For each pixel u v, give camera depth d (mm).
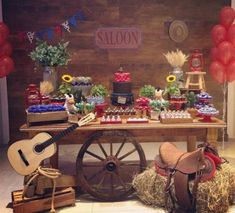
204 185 2906
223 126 3338
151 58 5555
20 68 5395
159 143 5602
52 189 3229
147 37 5500
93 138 3324
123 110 3668
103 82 5555
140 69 5570
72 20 5348
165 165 3143
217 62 4797
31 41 5340
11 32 5312
